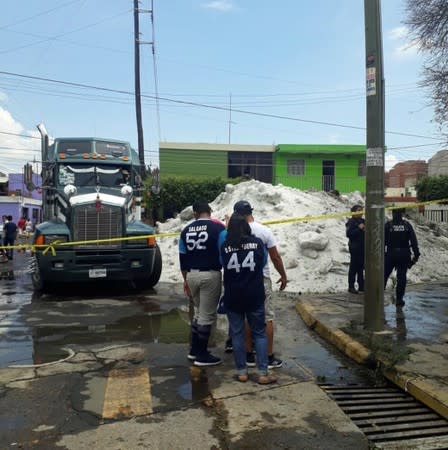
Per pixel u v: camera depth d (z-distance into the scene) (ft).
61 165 37.29
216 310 18.66
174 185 105.50
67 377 17.08
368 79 21.79
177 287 38.17
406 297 32.19
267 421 13.46
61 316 27.12
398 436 12.92
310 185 128.77
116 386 16.19
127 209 36.01
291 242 42.22
